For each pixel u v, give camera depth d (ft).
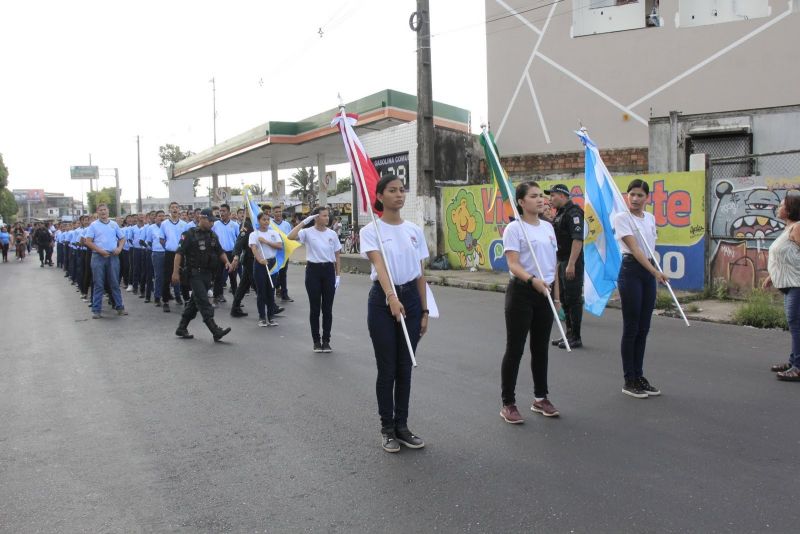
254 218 33.81
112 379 22.00
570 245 24.52
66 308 41.32
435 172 57.06
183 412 18.06
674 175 37.24
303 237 25.20
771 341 25.25
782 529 10.64
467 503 11.94
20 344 28.94
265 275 31.42
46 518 11.82
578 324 24.48
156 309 39.70
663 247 38.01
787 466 13.17
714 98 57.77
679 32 58.54
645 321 18.31
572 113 63.46
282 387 20.34
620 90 61.26
